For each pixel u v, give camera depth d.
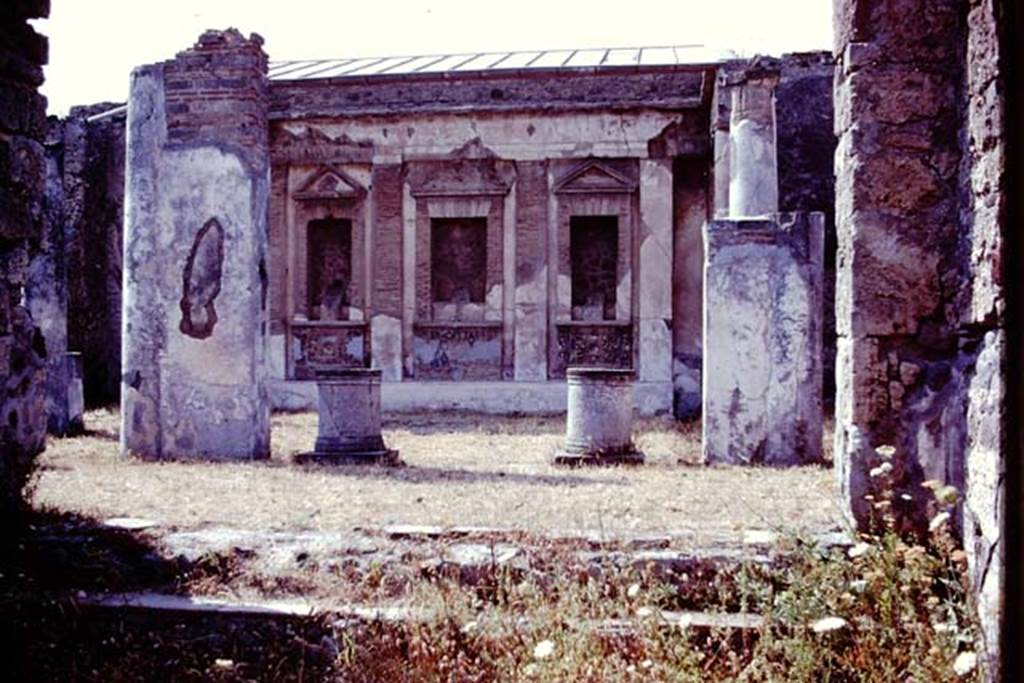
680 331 20.17
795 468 10.65
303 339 21.41
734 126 15.00
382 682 4.60
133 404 11.61
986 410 4.36
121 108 21.59
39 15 5.93
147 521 6.29
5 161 5.71
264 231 11.92
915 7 5.45
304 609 5.08
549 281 20.61
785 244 11.42
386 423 17.36
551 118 20.45
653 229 20.08
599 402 11.34
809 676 4.27
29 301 14.06
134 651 4.98
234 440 11.48
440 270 21.31
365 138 21.02
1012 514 3.61
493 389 20.30
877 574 4.56
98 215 21.31
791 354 11.36
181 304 11.62
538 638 4.64
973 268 4.65
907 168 5.44
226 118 11.60
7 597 5.12
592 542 5.60
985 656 3.95
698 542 5.56
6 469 5.91
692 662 4.38
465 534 5.86
